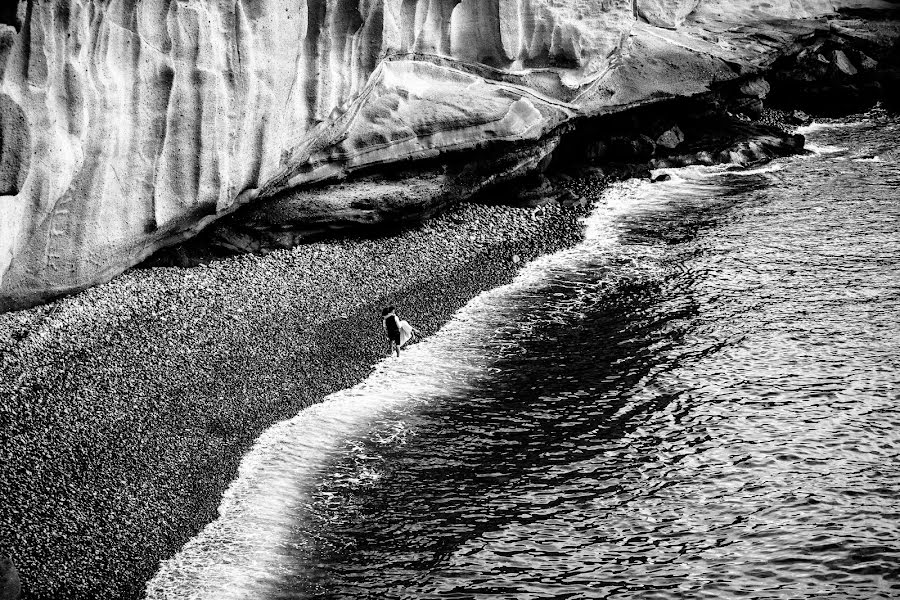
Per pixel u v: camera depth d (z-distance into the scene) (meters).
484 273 23.34
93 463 14.66
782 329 20.56
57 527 13.44
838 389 18.12
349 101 22.12
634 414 17.80
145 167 18.64
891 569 13.55
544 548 14.44
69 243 17.83
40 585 12.52
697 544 14.34
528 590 13.59
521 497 15.59
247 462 15.91
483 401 18.31
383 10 22.19
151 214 18.95
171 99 18.48
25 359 16.50
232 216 21.39
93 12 16.58
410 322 20.70
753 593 13.30
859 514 14.71
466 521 15.03
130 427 15.60
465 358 19.78
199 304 19.30
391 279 22.00
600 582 13.70
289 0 19.92
